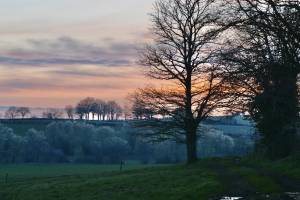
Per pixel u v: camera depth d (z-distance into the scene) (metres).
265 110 37.06
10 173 81.81
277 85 28.41
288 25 24.73
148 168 54.06
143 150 124.31
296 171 33.53
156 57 52.09
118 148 127.25
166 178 37.53
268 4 25.05
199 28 50.94
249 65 27.06
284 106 31.39
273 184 29.31
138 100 52.53
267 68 26.69
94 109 177.50
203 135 57.78
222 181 32.06
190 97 51.50
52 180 52.88
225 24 27.12
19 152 128.75
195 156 52.31
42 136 133.75
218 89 47.72
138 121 52.69
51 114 184.00
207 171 39.22
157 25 52.19
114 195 33.69
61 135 134.38
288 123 41.75
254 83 28.92
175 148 111.88
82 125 138.62
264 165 41.12
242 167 41.06
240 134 98.75
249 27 26.23
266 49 26.56
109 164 115.25
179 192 30.11
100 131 136.12
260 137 50.09
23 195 43.62
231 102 43.62
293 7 24.91
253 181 31.03
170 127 51.81
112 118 173.25
